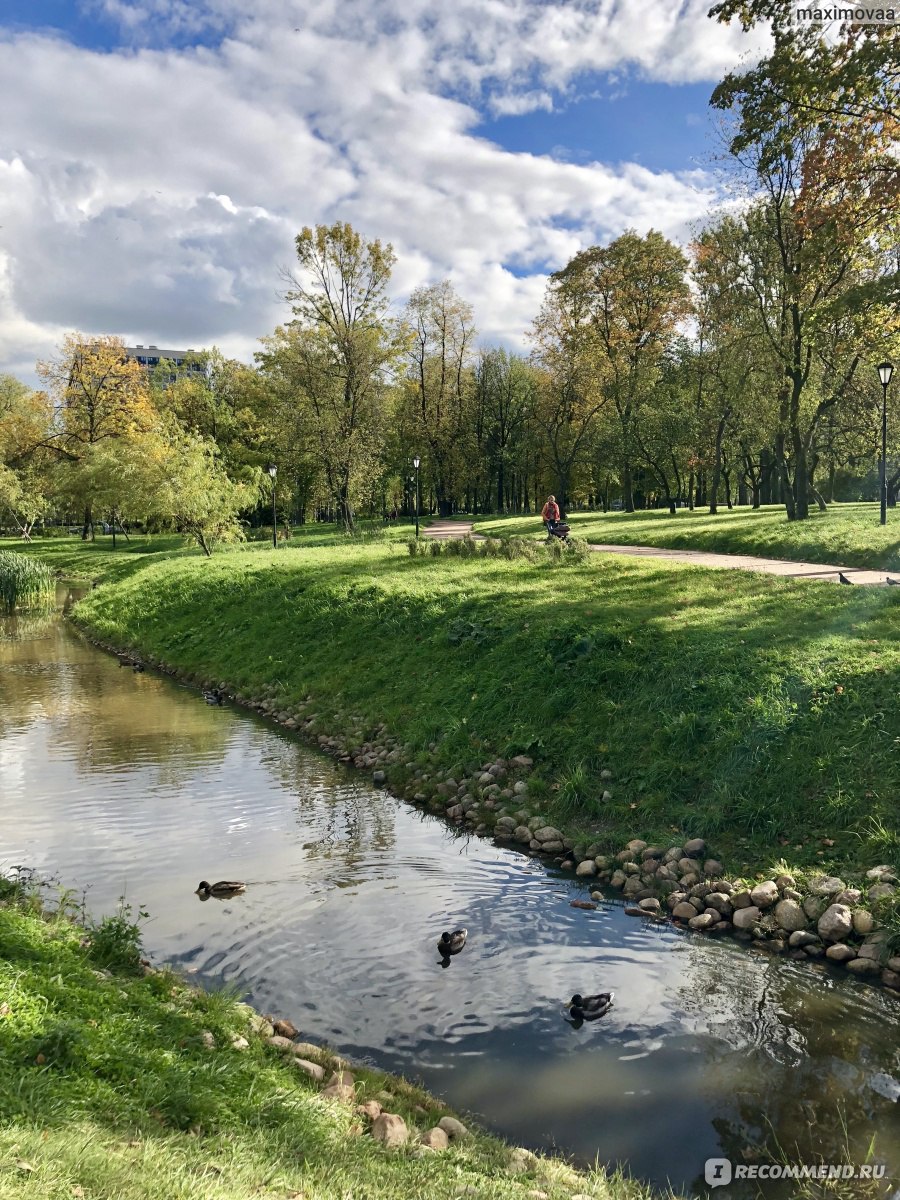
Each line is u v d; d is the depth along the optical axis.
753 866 8.59
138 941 6.76
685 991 6.58
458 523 59.00
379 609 19.80
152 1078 4.38
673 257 50.69
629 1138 4.91
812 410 38.81
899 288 21.75
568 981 6.69
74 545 64.62
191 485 42.28
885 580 17.84
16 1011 4.67
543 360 54.59
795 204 24.67
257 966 6.84
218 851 9.48
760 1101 5.23
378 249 49.62
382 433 53.88
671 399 56.88
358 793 11.80
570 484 70.94
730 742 10.20
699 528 33.91
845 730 9.81
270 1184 3.57
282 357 55.03
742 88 23.48
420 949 7.17
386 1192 3.81
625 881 8.72
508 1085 5.39
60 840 9.80
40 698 18.77
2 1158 3.07
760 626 13.20
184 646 23.62
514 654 14.52
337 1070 5.34
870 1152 4.76
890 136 22.09
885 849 8.15
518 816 10.32
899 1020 6.18
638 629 13.83
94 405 66.00
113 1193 3.04
